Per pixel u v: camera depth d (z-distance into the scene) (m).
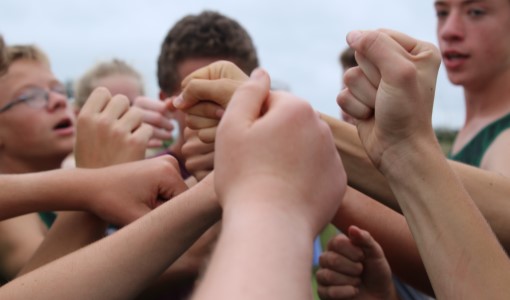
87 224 0.74
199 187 0.57
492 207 0.65
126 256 0.54
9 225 0.97
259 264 0.33
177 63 1.33
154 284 0.76
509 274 0.48
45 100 1.20
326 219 0.39
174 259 0.56
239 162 0.38
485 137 1.15
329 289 0.82
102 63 1.94
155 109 1.09
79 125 0.78
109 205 0.68
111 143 0.77
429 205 0.51
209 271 0.34
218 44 1.31
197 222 0.56
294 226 0.36
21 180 0.68
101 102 0.80
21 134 1.19
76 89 1.97
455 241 0.49
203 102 0.70
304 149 0.38
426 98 0.53
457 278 0.48
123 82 1.91
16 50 1.21
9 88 1.18
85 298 0.53
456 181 0.51
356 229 0.78
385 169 0.54
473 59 1.21
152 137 1.07
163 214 0.56
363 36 0.53
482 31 1.19
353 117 0.58
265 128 0.38
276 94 0.41
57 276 0.53
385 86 0.52
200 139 0.71
